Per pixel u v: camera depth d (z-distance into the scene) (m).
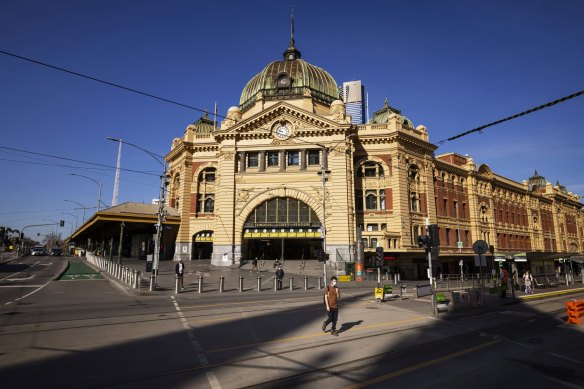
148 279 31.06
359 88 110.31
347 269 38.38
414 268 46.06
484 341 11.61
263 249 51.22
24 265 47.72
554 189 85.00
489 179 62.81
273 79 53.00
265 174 45.84
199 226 50.69
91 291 24.08
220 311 16.64
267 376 8.10
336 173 44.06
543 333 12.98
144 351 9.95
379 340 11.49
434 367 8.80
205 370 8.48
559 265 61.72
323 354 9.84
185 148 52.53
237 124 46.88
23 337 11.28
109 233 65.00
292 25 59.81
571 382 7.84
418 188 49.59
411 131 49.97
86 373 8.17
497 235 62.41
